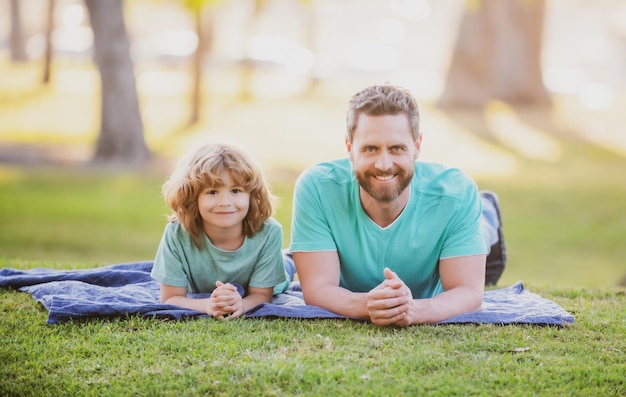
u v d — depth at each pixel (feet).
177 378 11.56
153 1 70.49
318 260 14.25
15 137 69.36
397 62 141.38
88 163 59.11
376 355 12.28
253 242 14.84
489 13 79.15
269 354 12.32
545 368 11.90
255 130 71.72
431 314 13.61
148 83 96.37
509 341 12.94
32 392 11.20
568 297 17.37
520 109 78.69
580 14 139.33
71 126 74.18
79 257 38.50
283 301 15.17
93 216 46.26
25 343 12.82
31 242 40.73
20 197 49.73
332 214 14.29
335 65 127.13
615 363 12.26
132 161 59.36
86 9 57.88
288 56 121.80
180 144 66.39
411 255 14.28
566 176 57.88
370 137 13.12
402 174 13.30
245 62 87.97
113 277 16.70
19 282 16.12
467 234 14.20
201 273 14.93
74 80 98.73
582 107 84.17
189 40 122.11
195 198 14.28
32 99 85.40
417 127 13.44
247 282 15.21
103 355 12.41
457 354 12.37
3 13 156.25
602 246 41.98
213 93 87.35
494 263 18.95
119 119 59.21
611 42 133.69
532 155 64.49
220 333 13.28
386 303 13.23
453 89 79.51
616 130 74.33
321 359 12.07
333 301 13.94
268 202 14.74
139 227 44.91
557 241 42.70
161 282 14.69
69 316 13.84
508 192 52.54
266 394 11.02
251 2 87.30
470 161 61.82
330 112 79.66
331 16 150.51
